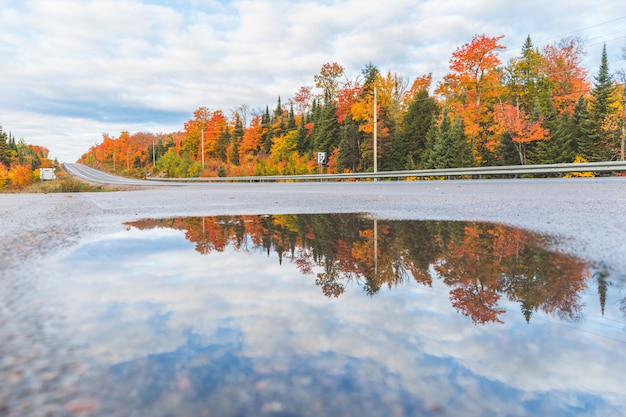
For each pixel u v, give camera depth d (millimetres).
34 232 4016
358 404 911
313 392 962
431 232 3844
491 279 2078
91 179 75938
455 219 4879
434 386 1006
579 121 33188
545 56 39500
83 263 2518
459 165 34906
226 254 2840
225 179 46469
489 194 9219
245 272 2270
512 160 34844
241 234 3885
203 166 67062
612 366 1130
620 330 1393
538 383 1032
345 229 4207
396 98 45000
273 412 873
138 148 124625
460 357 1174
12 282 2035
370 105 42594
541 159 33188
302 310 1597
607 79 32656
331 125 52219
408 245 3152
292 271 2297
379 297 1781
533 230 3768
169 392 955
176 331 1358
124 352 1185
